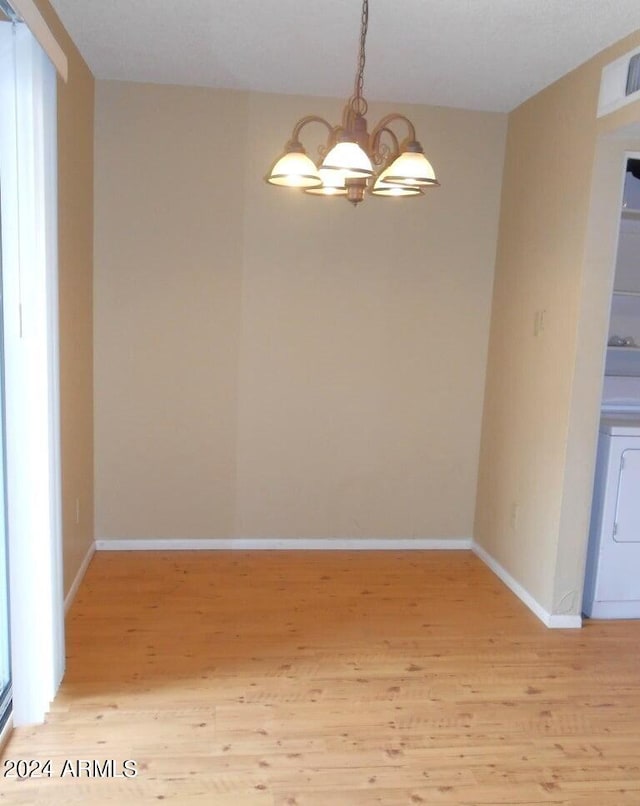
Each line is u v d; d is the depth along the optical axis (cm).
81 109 322
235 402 391
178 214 371
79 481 339
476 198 392
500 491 381
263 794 205
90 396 367
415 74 330
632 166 352
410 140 194
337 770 217
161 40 299
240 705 250
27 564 232
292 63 323
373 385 401
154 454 389
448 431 411
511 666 285
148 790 205
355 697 257
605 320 301
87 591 339
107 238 367
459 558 407
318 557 398
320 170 192
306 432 400
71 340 311
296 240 382
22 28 214
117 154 362
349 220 384
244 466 398
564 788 213
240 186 373
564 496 312
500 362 387
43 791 203
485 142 388
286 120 371
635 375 391
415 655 291
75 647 286
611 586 330
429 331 400
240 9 264
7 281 223
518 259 366
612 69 278
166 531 398
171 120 363
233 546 404
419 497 413
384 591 355
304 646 295
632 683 276
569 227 310
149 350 379
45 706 242
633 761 227
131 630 302
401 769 218
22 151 220
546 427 329
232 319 383
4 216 222
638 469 322
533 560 339
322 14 265
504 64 310
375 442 406
